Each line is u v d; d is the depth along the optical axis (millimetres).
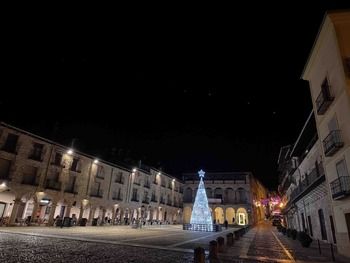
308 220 25203
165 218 55156
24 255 9523
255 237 24250
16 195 24641
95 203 34500
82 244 13547
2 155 23953
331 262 10898
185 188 63406
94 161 35125
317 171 20719
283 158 40969
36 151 27531
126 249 12531
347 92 12633
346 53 13305
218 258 11109
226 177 61469
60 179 29469
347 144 12789
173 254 11734
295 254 13117
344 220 13312
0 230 18625
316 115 16953
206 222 34500
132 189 43312
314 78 17234
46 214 30031
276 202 55000
